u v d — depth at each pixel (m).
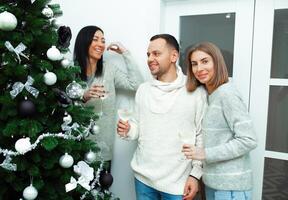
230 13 1.77
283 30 1.64
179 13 1.91
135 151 1.86
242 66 1.75
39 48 1.27
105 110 1.83
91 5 2.03
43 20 1.20
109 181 1.55
